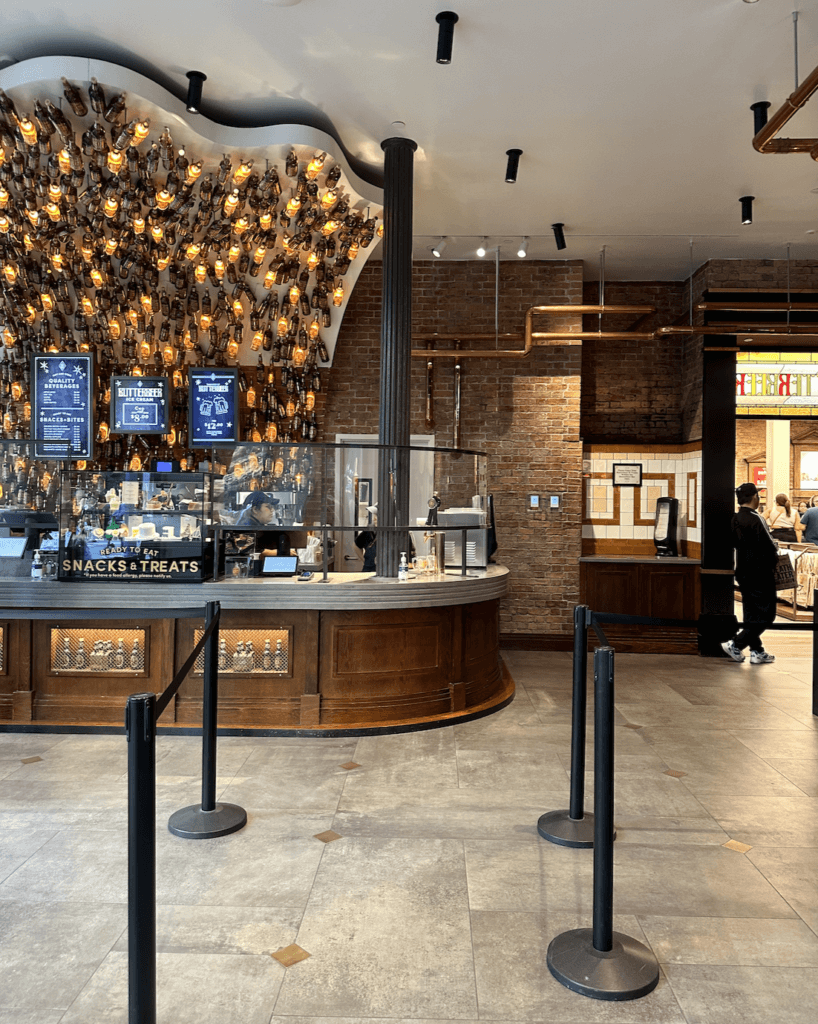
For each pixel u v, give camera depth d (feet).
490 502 21.57
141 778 6.61
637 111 17.24
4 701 16.39
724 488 25.95
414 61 15.49
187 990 7.64
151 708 6.68
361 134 18.56
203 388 22.80
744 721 17.79
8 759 14.60
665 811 12.43
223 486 16.56
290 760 14.61
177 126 16.75
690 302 27.94
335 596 16.08
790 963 8.25
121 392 22.79
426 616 17.11
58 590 16.10
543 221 23.56
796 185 20.89
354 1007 7.42
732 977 7.99
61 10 14.16
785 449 43.04
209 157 18.21
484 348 26.84
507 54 15.17
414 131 18.29
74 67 15.24
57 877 9.96
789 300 25.84
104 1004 7.42
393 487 16.97
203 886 9.75
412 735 16.34
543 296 26.81
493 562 22.16
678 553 28.50
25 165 17.78
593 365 28.94
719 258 26.35
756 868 10.46
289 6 13.74
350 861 10.50
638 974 7.82
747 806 12.67
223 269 20.92
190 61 15.70
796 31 14.16
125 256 21.36
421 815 12.12
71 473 16.03
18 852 10.68
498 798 12.87
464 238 24.99
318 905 9.32
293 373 24.48
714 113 17.26
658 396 28.78
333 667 16.39
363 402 26.53
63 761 14.48
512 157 18.57
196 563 16.12
